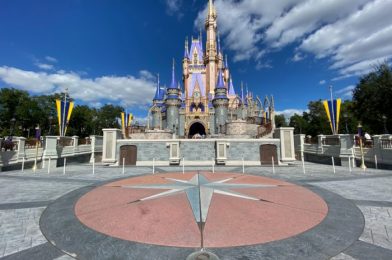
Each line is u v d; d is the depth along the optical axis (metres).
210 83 83.38
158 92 70.88
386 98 33.44
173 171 16.06
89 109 80.56
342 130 57.56
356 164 19.70
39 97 65.38
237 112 69.06
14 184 11.65
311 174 14.38
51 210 7.30
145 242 4.99
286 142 20.23
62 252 4.71
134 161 20.33
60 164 20.95
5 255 4.59
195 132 78.50
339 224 5.96
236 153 20.36
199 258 4.25
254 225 5.86
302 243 4.93
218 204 7.51
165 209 7.06
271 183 11.10
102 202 8.01
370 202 7.99
